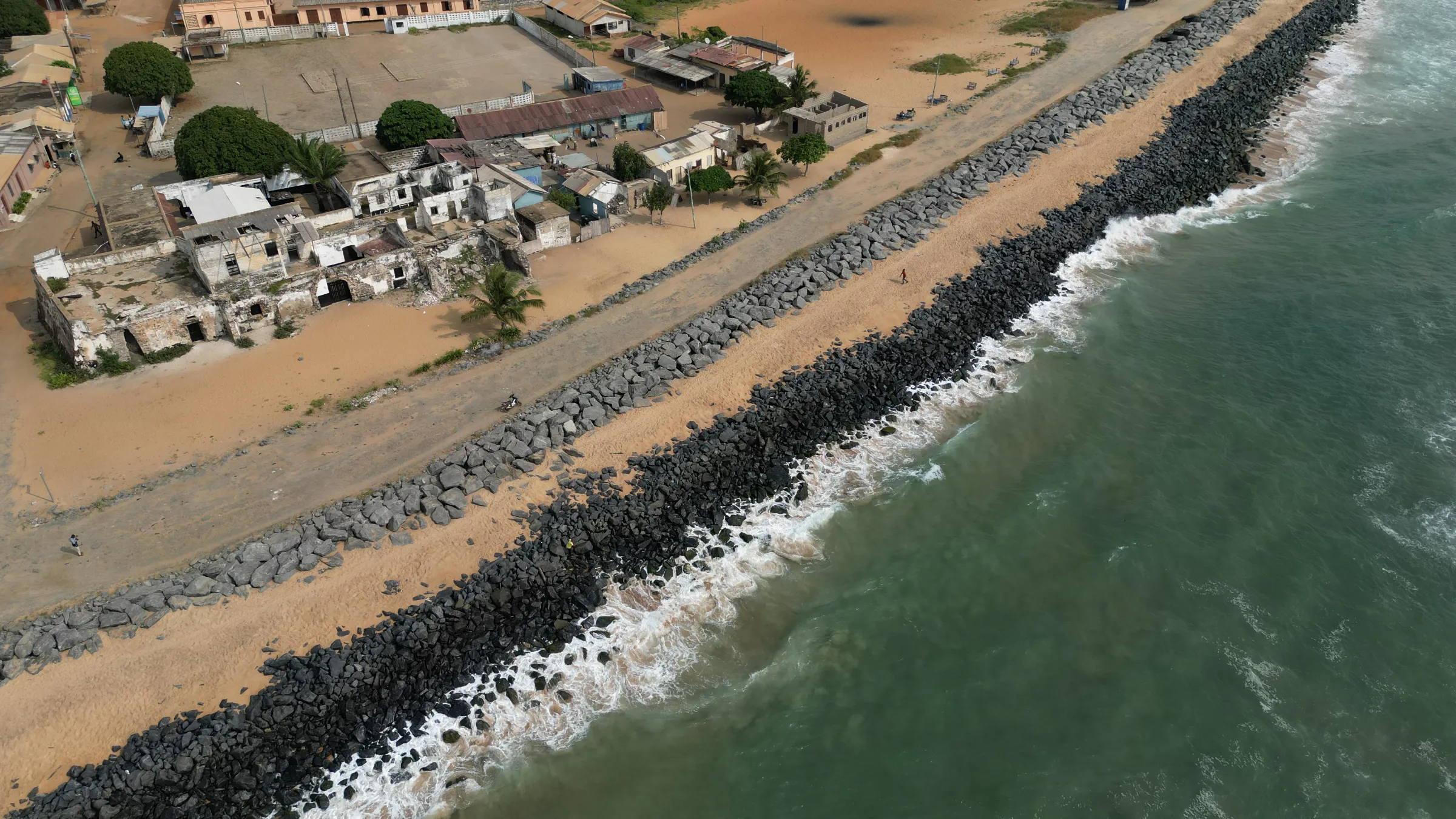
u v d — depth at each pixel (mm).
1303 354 74062
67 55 126688
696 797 45781
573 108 107750
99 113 116188
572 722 48688
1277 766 45750
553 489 60500
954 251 87125
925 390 71500
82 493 59312
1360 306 79062
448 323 76000
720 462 63469
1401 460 63250
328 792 44844
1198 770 45750
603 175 92812
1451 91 120438
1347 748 46500
